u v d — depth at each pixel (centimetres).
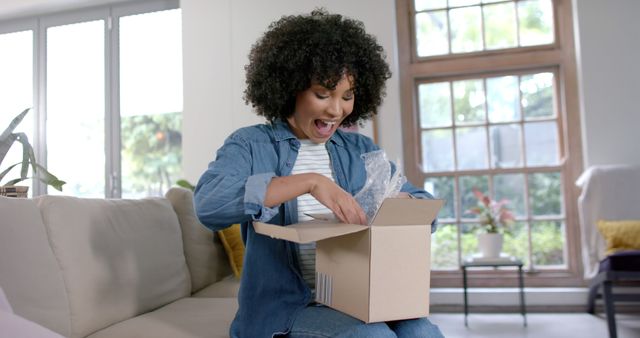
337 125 117
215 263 223
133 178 432
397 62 366
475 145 362
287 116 121
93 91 431
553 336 275
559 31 351
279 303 105
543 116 354
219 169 102
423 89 371
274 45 115
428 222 91
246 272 111
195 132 383
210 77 382
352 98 116
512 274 349
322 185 94
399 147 355
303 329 96
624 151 328
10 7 425
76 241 135
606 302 265
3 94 452
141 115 429
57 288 125
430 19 370
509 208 356
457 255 360
